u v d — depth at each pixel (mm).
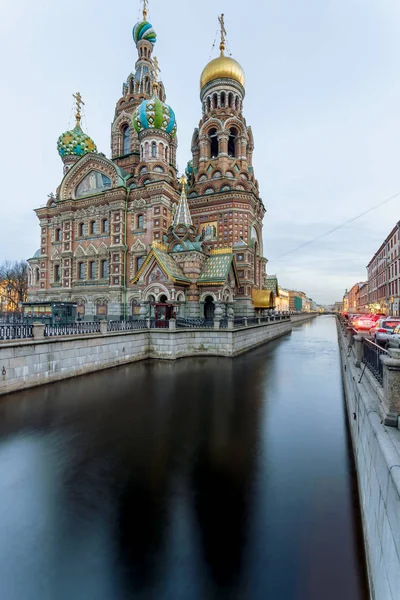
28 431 10539
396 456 4246
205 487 7395
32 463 8484
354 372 10641
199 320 26391
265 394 14766
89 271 40062
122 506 6715
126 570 5164
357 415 8492
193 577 5039
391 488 3789
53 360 16484
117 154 47375
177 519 6309
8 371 14289
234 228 38688
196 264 29984
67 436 10180
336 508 6648
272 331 38969
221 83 43594
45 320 25656
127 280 37281
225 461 8586
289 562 5297
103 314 38438
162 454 8984
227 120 42688
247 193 38781
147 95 47000
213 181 40750
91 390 15227
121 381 16906
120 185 37938
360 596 4738
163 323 25266
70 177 41938
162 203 35750
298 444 9617
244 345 27422
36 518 6355
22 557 5402
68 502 6859
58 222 42875
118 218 37594
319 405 13227
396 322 19547
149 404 13297
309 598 4688
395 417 5418
